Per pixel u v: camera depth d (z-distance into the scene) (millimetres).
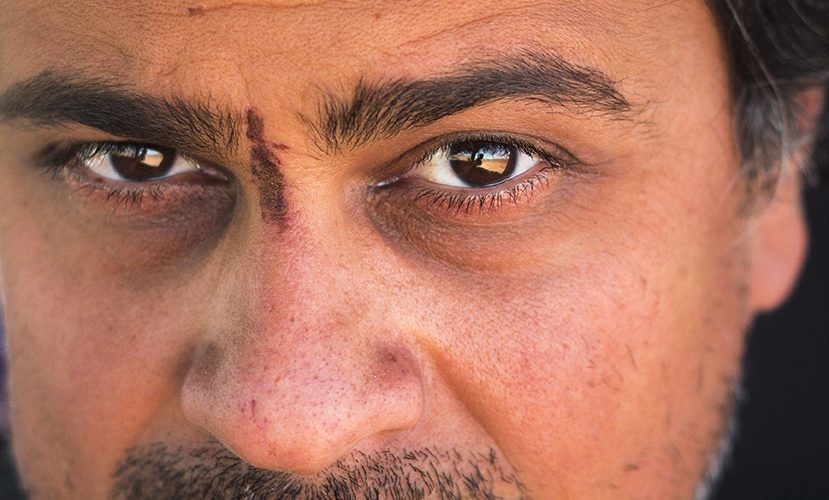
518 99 276
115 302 297
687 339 316
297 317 274
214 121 276
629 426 305
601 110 286
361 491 279
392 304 282
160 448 294
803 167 372
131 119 282
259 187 279
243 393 271
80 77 281
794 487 536
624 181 296
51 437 309
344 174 281
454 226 288
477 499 290
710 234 319
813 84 356
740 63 323
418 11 271
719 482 540
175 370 291
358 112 273
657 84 296
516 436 292
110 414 298
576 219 293
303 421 269
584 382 295
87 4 278
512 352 289
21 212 308
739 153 328
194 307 289
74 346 301
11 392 322
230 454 285
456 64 273
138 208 297
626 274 297
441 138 281
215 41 272
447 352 285
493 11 274
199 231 295
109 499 302
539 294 290
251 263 279
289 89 272
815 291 536
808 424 538
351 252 281
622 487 308
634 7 289
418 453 284
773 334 542
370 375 275
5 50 292
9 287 314
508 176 288
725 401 335
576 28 280
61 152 299
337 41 270
